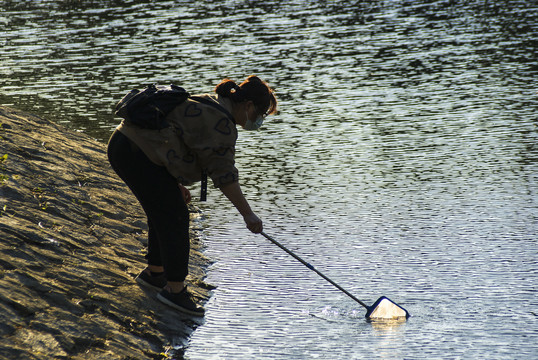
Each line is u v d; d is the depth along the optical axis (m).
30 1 52.75
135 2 51.47
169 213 10.42
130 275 11.58
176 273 10.76
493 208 15.55
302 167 19.17
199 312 10.98
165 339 10.07
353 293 11.76
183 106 9.95
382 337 10.21
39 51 36.44
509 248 13.41
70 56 35.06
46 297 9.80
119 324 9.98
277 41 37.44
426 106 25.14
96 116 24.23
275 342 10.14
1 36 40.47
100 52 35.75
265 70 31.30
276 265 13.05
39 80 30.30
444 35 37.75
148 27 42.22
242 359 9.63
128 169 10.17
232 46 36.50
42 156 15.73
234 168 10.12
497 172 18.06
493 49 33.97
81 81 29.91
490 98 25.75
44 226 12.05
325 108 25.44
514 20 40.81
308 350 9.85
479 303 11.23
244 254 13.62
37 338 8.84
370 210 15.75
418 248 13.55
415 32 38.78
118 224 13.80
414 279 12.21
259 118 10.36
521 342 9.95
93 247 12.14
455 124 22.77
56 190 14.01
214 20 43.91
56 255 11.05
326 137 22.03
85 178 15.60
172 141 9.91
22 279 9.89
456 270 12.52
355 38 37.78
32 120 18.59
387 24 41.34
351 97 26.83
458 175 17.97
